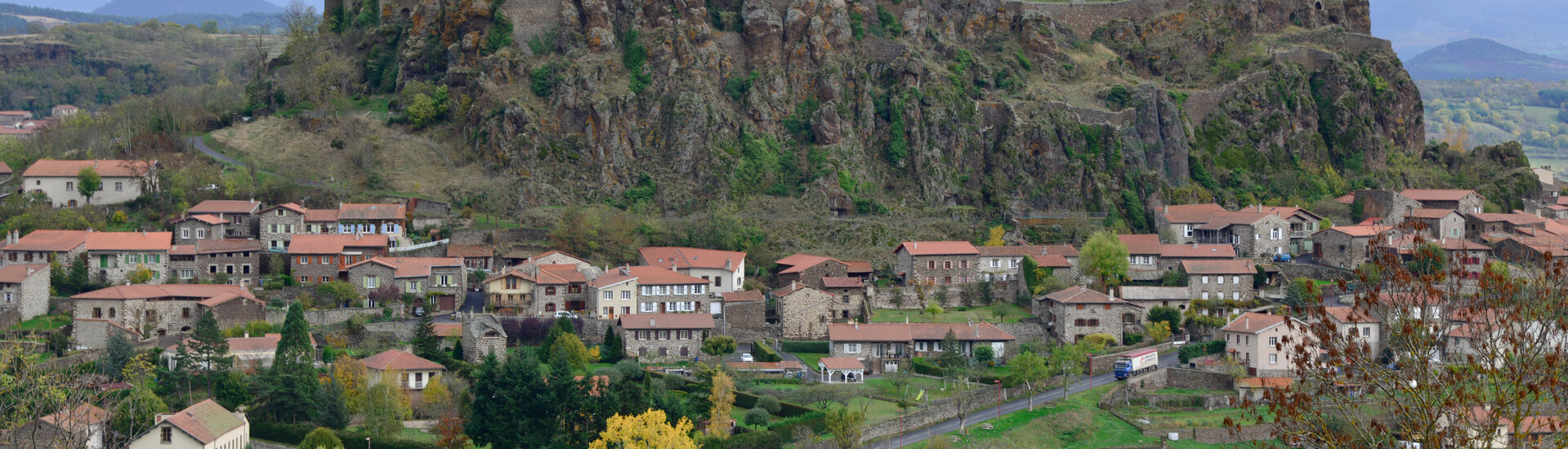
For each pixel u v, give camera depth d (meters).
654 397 144.00
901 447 139.25
